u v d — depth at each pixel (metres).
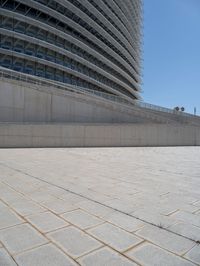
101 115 27.08
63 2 43.84
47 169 8.60
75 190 5.73
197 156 13.81
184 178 7.30
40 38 42.12
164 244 3.11
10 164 9.64
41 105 22.83
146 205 4.66
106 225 3.71
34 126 18.06
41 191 5.63
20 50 39.31
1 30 36.16
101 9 54.88
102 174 7.78
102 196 5.26
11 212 4.24
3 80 20.64
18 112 21.41
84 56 51.81
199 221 3.88
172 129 24.00
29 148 17.41
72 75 46.88
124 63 65.31
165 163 10.62
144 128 22.61
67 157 12.31
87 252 2.91
